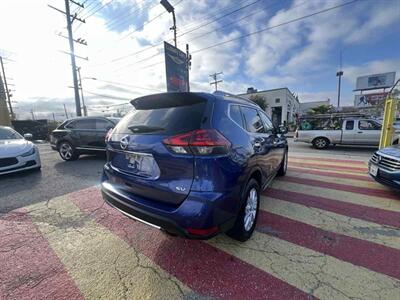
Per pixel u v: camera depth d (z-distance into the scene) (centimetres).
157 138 209
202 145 188
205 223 183
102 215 321
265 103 3650
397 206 353
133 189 226
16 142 550
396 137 815
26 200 379
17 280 195
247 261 220
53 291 183
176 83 1070
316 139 1094
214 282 193
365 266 212
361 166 659
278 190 432
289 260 222
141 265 214
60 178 519
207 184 187
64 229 282
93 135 716
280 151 453
